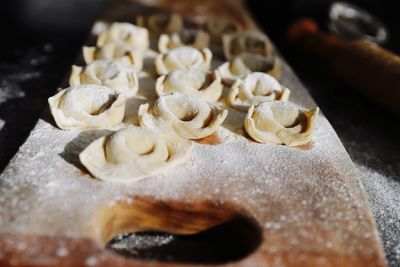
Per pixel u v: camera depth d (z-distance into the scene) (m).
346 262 0.27
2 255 0.26
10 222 0.28
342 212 0.30
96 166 0.31
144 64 0.43
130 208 0.30
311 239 0.28
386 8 0.67
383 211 0.34
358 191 0.31
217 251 0.30
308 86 0.50
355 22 0.60
